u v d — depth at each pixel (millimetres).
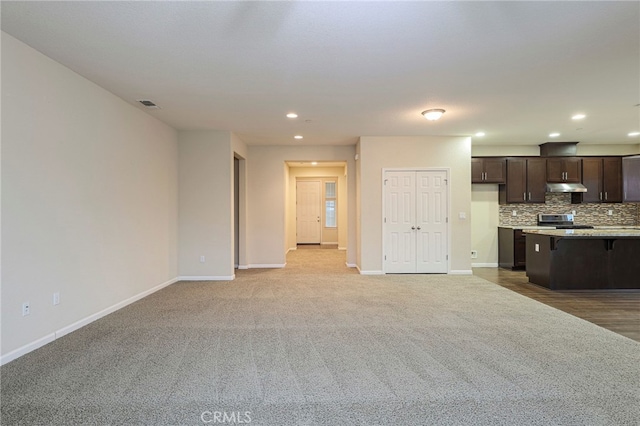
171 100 4055
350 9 2225
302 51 2822
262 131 5648
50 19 2340
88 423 1859
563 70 3227
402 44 2707
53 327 3012
